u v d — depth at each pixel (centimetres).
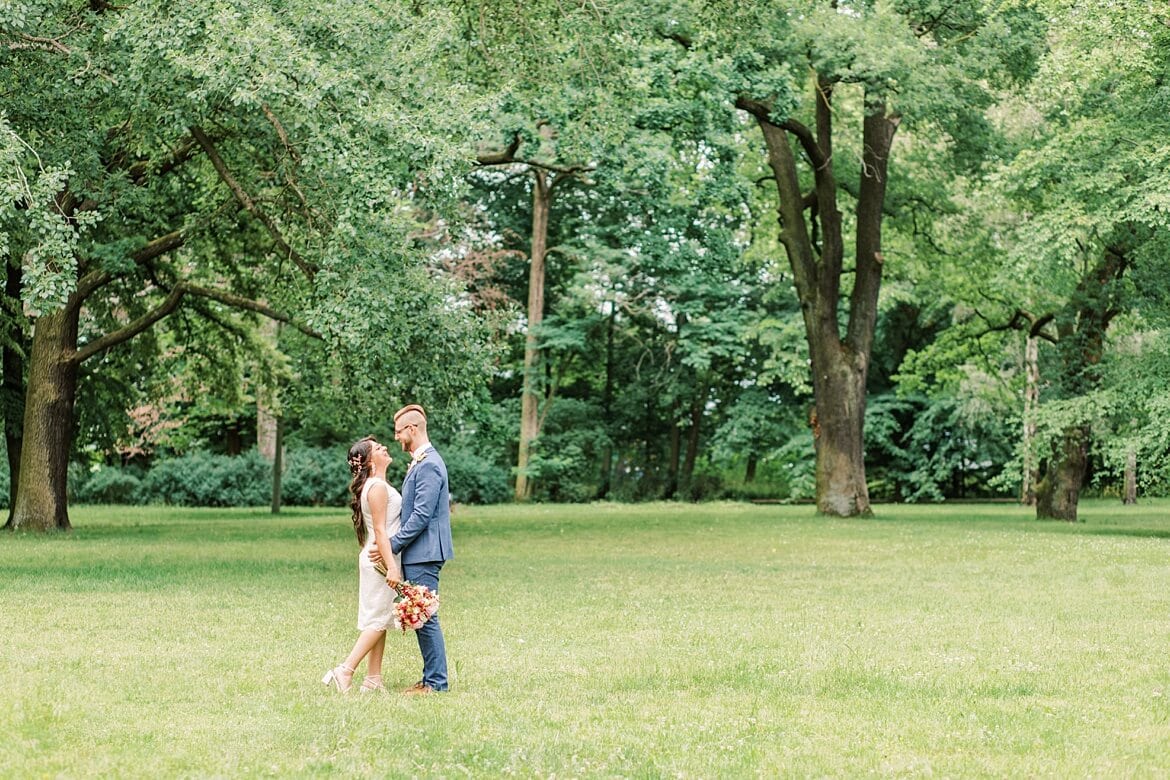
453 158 1720
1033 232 2538
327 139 1683
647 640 1038
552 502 5166
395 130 1694
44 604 1255
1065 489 3338
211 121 1923
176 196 2438
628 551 2120
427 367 2227
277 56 1633
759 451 5406
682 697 780
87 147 1912
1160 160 2325
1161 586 1534
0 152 1528
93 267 2466
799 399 5312
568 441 5241
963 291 3584
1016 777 571
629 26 2283
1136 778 570
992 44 2859
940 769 586
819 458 3372
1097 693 804
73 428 2912
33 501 2514
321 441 4678
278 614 1190
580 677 851
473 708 729
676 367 5356
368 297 1761
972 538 2467
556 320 5078
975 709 744
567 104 2262
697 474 5606
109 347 2692
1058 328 3178
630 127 2459
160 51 1702
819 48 2705
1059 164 2548
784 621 1175
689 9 2509
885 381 5331
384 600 798
